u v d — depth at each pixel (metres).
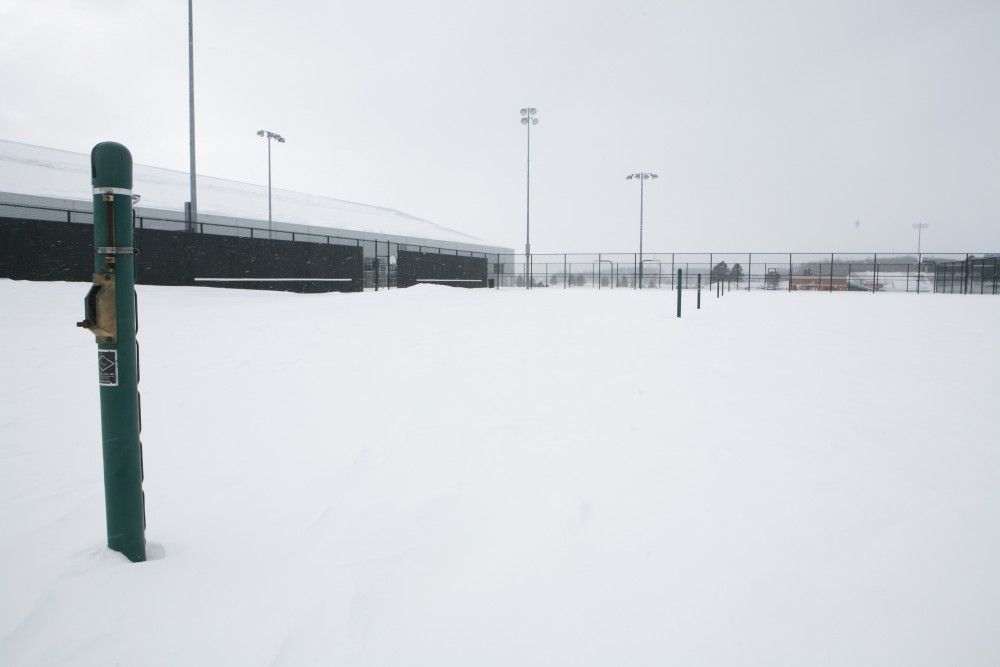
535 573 2.00
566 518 2.42
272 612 1.76
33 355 6.39
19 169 34.69
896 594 1.87
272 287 21.94
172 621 1.71
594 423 3.91
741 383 5.27
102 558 2.04
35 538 2.25
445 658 1.57
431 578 1.97
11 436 3.64
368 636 1.66
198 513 2.51
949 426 3.83
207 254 19.62
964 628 1.70
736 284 39.94
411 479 2.89
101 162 1.87
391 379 5.39
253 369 5.77
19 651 1.58
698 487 2.76
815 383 5.27
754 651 1.61
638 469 3.01
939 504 2.55
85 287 13.98
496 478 2.89
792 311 15.65
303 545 2.21
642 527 2.34
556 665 1.55
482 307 16.88
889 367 6.14
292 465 3.12
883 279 37.47
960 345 7.98
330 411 4.23
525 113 39.53
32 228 15.32
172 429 3.77
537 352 7.18
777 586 1.91
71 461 3.21
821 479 2.86
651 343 8.15
